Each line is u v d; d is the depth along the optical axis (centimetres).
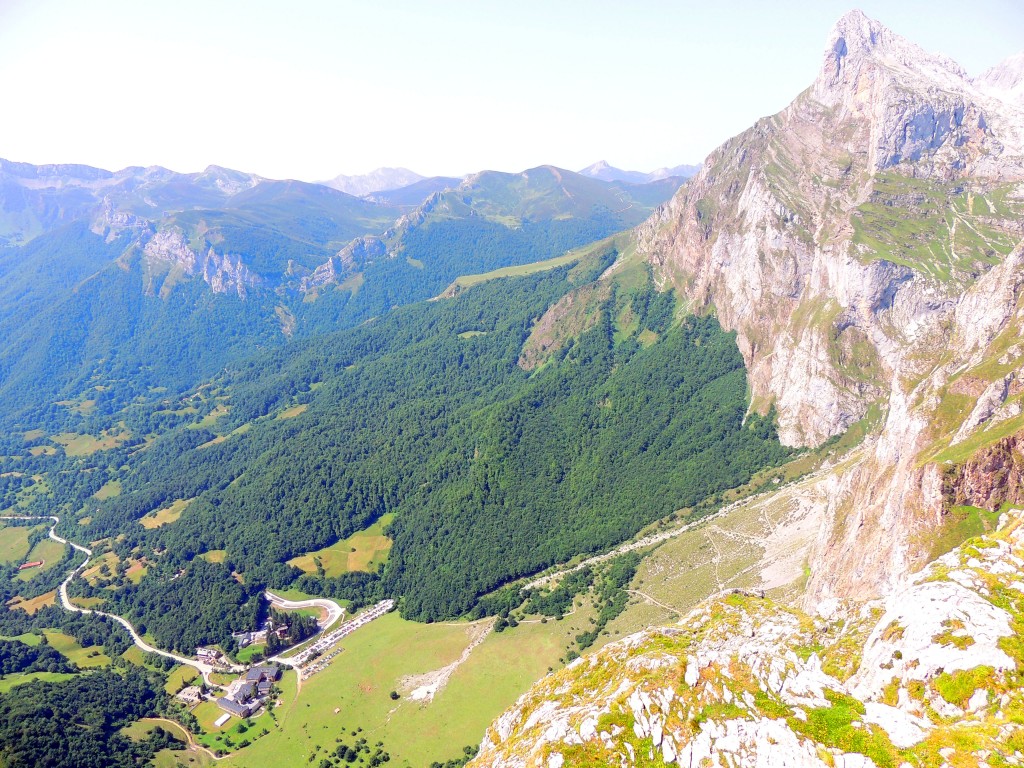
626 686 9288
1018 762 6331
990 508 13475
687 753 8112
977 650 7506
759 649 9444
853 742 7319
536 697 11000
